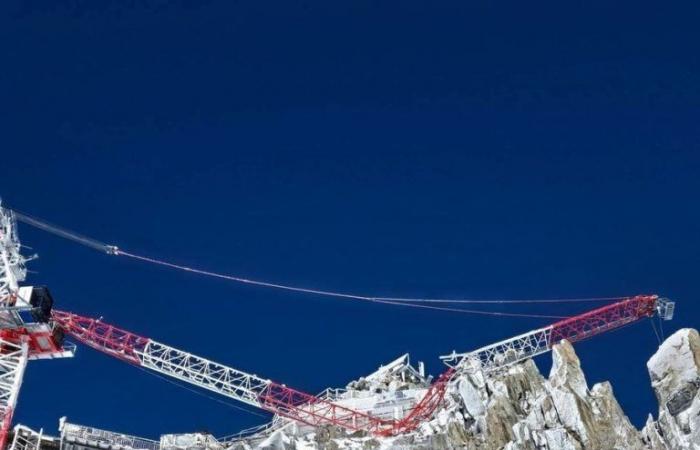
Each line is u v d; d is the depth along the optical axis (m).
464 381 156.00
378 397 182.50
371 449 143.12
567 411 140.12
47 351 123.50
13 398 116.81
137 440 150.12
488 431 143.12
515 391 154.88
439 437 142.75
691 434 129.38
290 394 177.12
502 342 189.62
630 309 193.88
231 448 146.88
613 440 136.00
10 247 125.44
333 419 171.75
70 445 140.00
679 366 137.12
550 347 190.88
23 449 132.25
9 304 120.38
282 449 133.75
